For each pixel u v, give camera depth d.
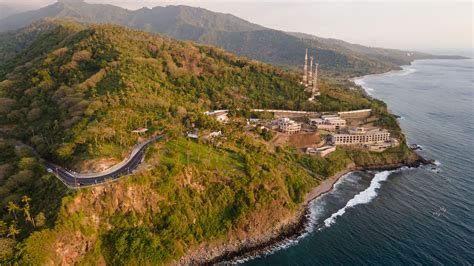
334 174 194.25
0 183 133.12
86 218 115.81
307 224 147.62
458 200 165.62
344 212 156.75
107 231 118.88
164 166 136.25
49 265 103.31
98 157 134.62
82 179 125.38
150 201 128.12
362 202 166.00
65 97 180.38
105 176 127.44
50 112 177.38
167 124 173.75
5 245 100.75
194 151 155.50
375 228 144.12
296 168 187.75
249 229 138.12
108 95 177.50
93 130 146.75
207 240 131.00
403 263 123.19
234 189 144.12
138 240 119.50
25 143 165.00
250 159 160.38
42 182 127.19
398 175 196.62
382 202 165.62
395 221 148.88
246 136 189.38
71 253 110.19
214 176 144.25
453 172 197.88
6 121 181.62
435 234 139.00
